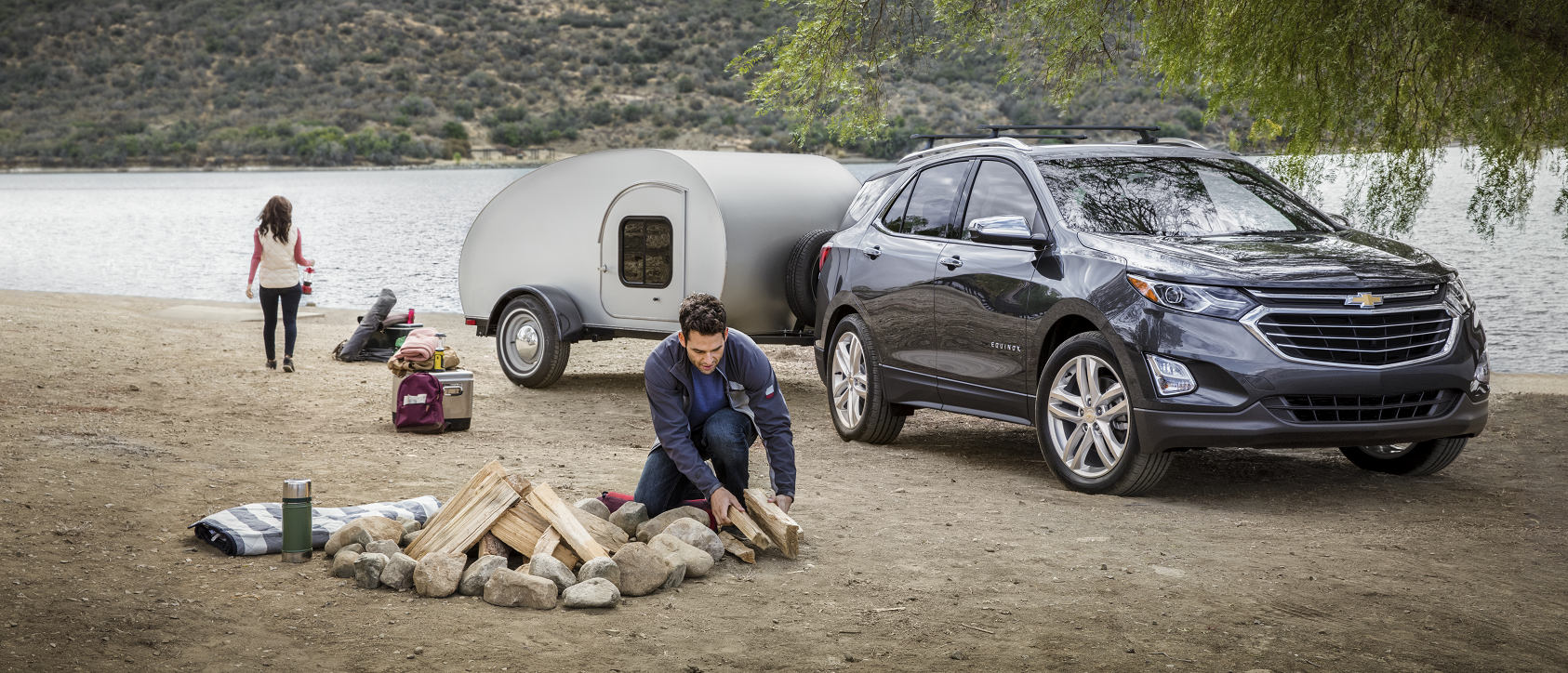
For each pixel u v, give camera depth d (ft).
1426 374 19.60
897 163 28.96
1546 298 71.00
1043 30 34.19
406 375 27.81
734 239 32.73
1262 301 19.36
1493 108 24.44
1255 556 16.62
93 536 16.37
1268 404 19.11
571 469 22.94
